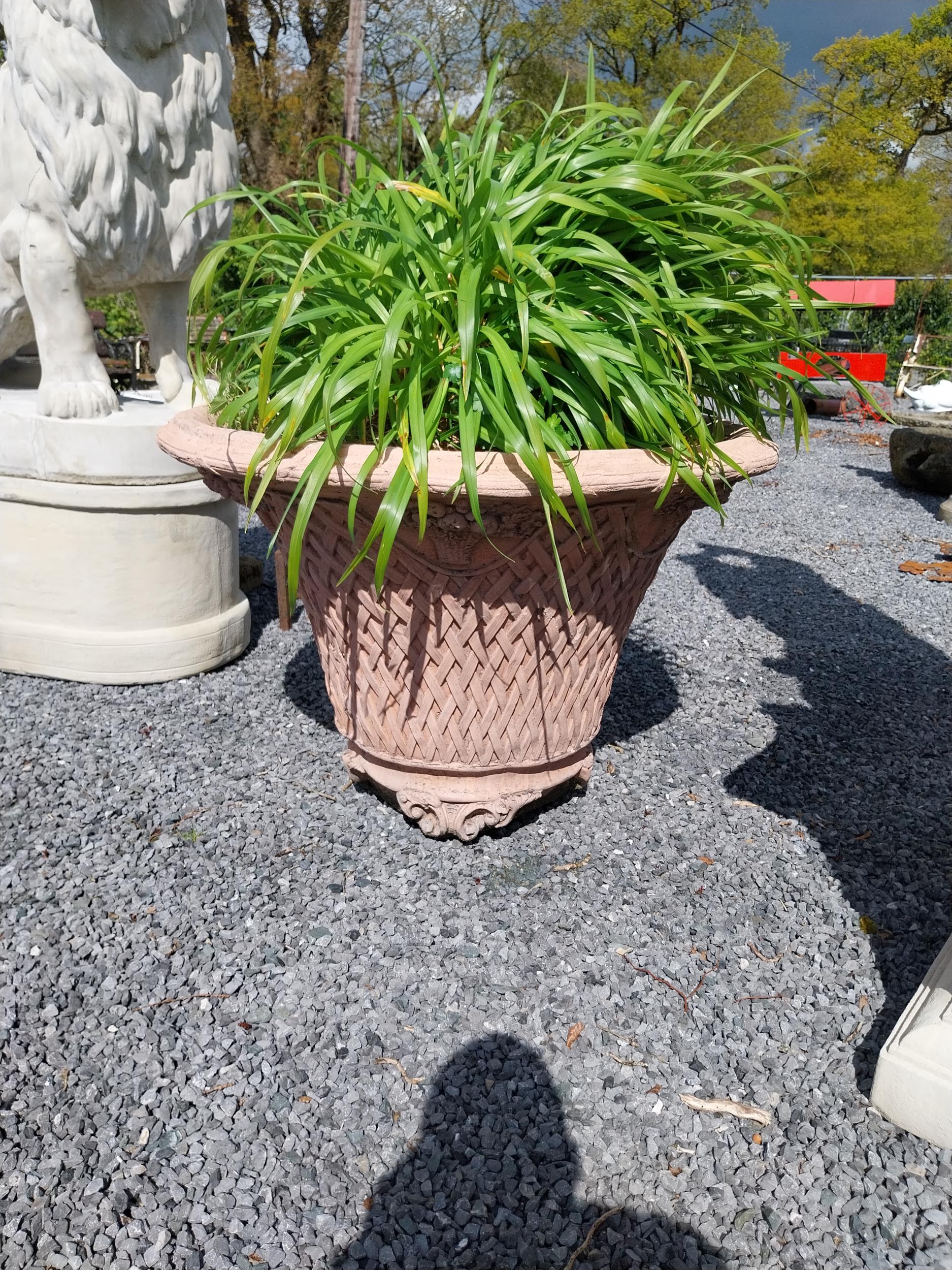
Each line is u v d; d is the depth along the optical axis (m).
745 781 2.51
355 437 1.63
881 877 2.10
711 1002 1.70
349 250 1.66
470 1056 1.56
